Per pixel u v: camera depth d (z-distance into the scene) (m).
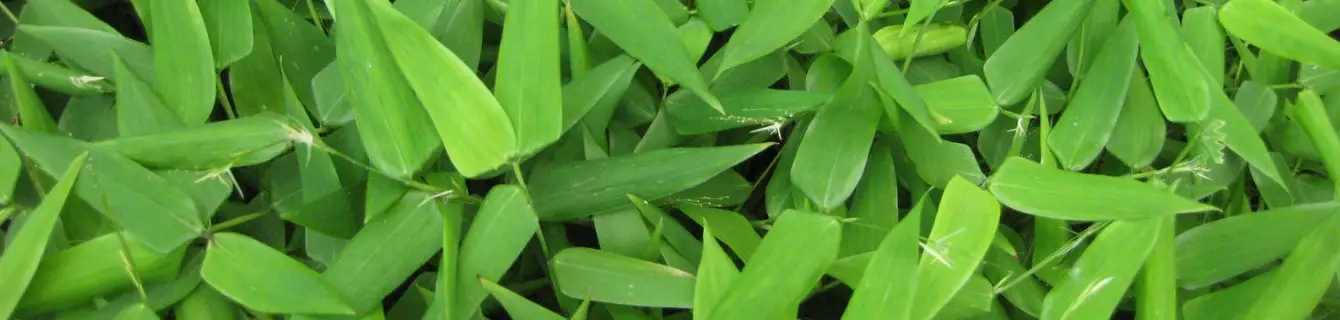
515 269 0.54
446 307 0.45
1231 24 0.54
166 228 0.47
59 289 0.47
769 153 0.57
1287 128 0.55
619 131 0.54
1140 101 0.52
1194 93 0.50
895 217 0.50
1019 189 0.49
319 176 0.49
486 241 0.47
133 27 0.61
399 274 0.47
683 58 0.49
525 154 0.47
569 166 0.50
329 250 0.50
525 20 0.47
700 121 0.52
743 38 0.50
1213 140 0.50
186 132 0.48
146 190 0.47
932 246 0.46
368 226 0.48
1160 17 0.51
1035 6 0.60
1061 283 0.48
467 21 0.53
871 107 0.50
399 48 0.45
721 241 0.53
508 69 0.47
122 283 0.48
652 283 0.48
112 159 0.48
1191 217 0.53
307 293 0.46
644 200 0.50
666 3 0.54
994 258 0.51
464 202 0.50
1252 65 0.56
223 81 0.57
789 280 0.46
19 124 0.54
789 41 0.52
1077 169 0.50
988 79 0.52
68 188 0.46
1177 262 0.50
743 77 0.54
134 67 0.54
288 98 0.50
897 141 0.53
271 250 0.47
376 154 0.47
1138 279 0.49
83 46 0.53
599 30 0.50
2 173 0.48
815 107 0.50
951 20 0.57
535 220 0.47
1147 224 0.47
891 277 0.45
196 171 0.48
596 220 0.50
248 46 0.52
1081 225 0.53
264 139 0.49
